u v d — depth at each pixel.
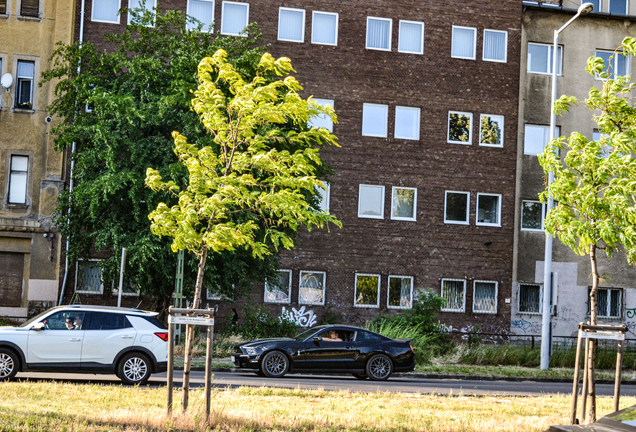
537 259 35.88
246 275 27.66
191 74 24.73
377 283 33.91
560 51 37.09
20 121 31.28
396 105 34.62
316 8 34.25
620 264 36.56
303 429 9.65
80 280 31.23
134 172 23.80
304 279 33.31
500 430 10.18
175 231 10.59
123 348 15.27
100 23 32.38
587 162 10.88
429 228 34.50
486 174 35.25
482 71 35.56
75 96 25.95
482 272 34.84
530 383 22.34
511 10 36.06
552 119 25.69
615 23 37.56
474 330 34.34
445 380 21.97
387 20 34.91
